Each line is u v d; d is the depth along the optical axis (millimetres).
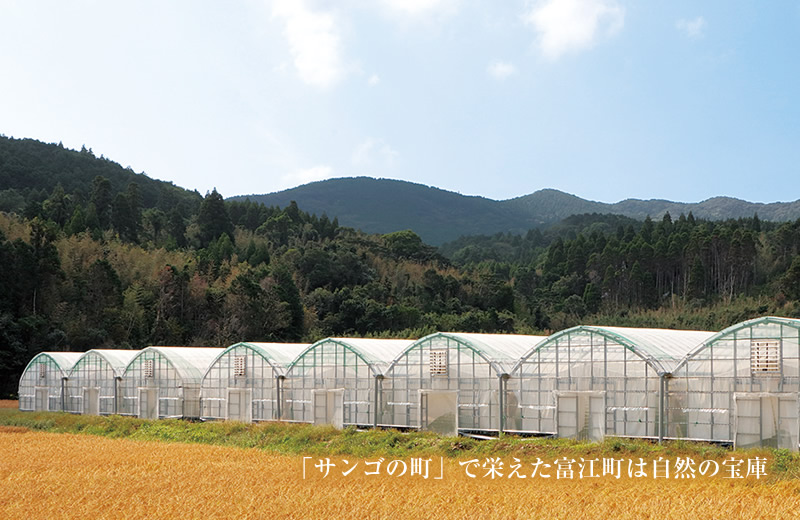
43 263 95125
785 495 26547
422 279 152250
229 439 48062
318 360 52844
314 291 135250
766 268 165750
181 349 64062
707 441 37750
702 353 38344
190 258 140375
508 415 44500
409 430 48125
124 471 35688
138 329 101312
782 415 35469
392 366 49219
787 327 35625
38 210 137000
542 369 43562
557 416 42531
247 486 31406
